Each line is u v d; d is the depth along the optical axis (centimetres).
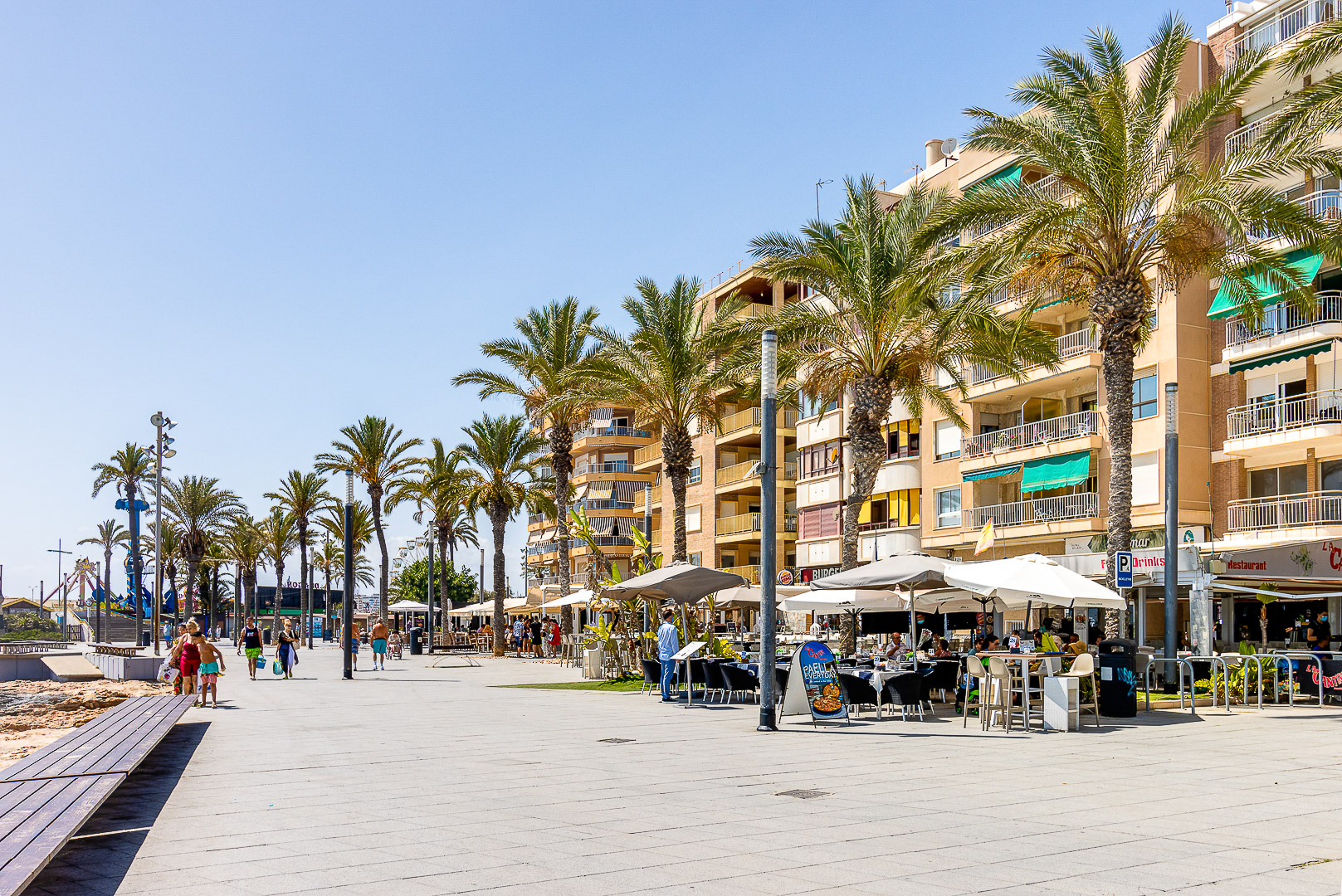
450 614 6519
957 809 881
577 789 994
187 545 7794
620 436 8269
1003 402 4362
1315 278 3297
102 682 3216
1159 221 2281
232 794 971
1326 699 1959
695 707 1972
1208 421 3500
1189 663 1834
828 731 1527
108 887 630
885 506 4819
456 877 649
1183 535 3400
